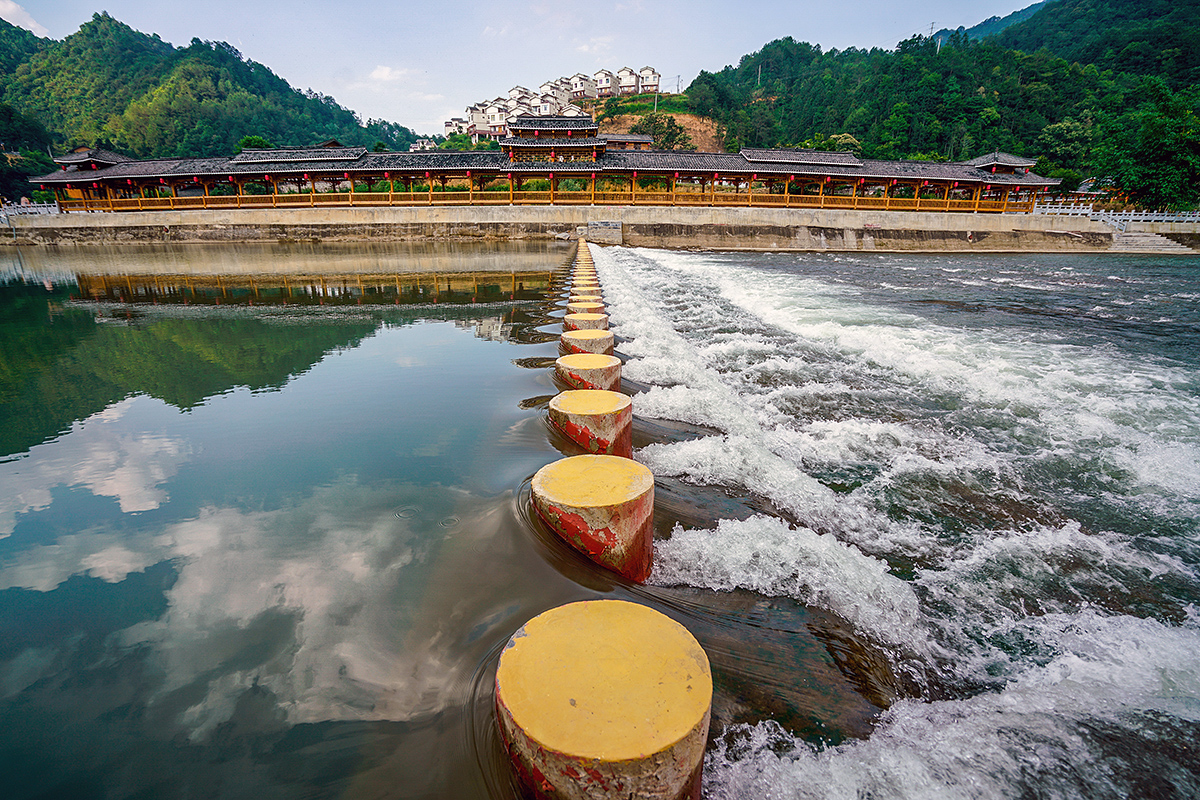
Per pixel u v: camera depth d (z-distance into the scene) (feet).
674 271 69.82
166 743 6.32
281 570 9.59
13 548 10.25
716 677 7.80
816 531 12.15
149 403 18.52
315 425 16.47
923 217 123.54
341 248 100.01
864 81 396.37
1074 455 16.72
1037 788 6.19
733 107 380.58
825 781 6.19
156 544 10.39
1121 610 9.98
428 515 11.36
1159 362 28.43
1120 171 150.41
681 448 15.28
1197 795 6.18
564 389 19.86
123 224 115.24
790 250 120.37
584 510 9.23
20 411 17.80
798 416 19.83
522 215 116.47
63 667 7.41
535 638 6.16
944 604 9.90
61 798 5.69
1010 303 49.47
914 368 26.25
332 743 6.38
